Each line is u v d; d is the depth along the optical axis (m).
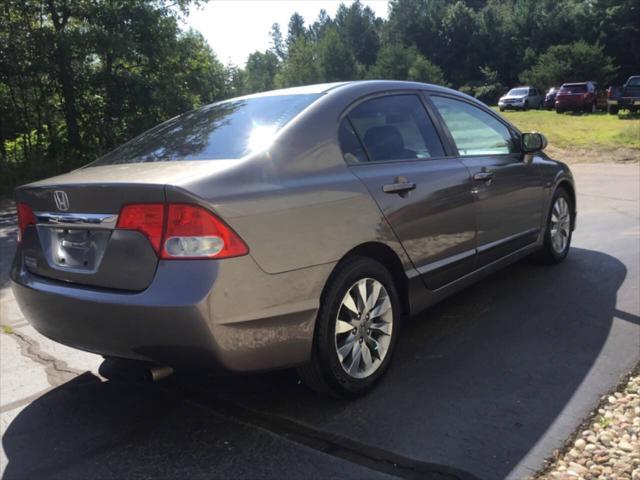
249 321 2.62
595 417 2.81
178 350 2.57
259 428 2.94
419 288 3.57
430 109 4.01
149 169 2.90
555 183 5.20
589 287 4.74
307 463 2.61
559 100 29.94
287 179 2.88
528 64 61.78
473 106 4.51
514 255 4.65
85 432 3.01
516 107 37.69
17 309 5.19
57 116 20.17
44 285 2.96
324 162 3.10
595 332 3.84
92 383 3.59
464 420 2.88
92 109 19.56
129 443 2.88
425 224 3.55
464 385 3.24
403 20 78.06
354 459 2.62
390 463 2.57
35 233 3.13
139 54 19.97
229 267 2.54
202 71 22.81
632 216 7.58
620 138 17.50
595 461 2.46
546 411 2.91
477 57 69.25
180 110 20.75
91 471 2.66
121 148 3.66
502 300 4.57
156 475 2.59
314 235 2.87
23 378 3.70
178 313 2.49
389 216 3.28
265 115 3.30
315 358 2.96
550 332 3.89
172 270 2.54
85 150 19.44
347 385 3.08
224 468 2.61
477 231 4.07
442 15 72.31
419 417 2.94
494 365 3.46
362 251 3.21
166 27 20.03
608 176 11.87
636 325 3.92
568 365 3.40
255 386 3.40
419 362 3.57
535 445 2.62
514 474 2.43
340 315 3.04
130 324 2.61
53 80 18.98
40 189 3.02
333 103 3.34
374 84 3.70
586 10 58.69
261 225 2.67
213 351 2.54
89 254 2.82
